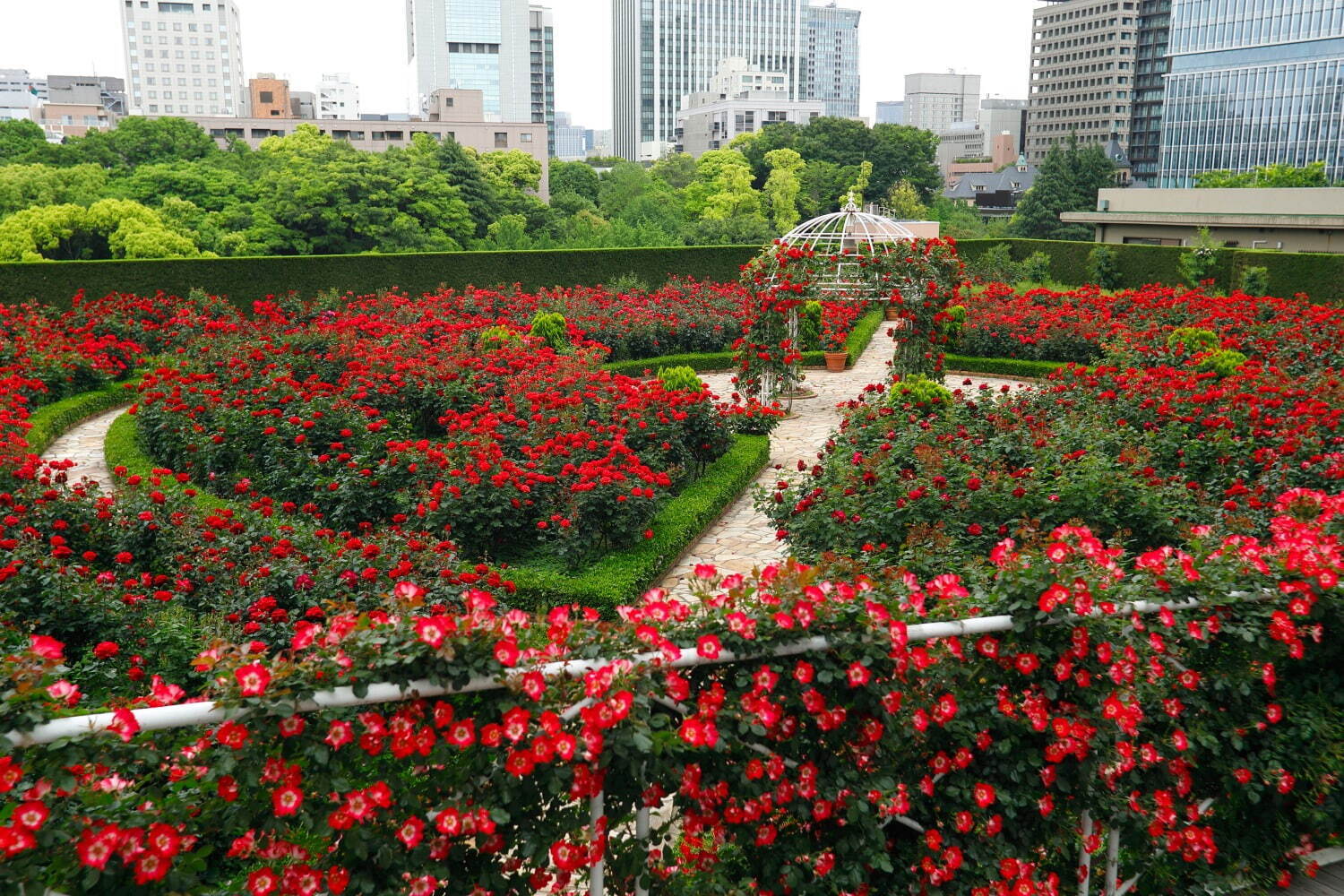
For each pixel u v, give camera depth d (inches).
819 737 107.8
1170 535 254.5
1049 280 1127.6
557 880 100.5
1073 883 123.4
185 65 5137.8
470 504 280.8
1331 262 869.8
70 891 81.6
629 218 2315.5
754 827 107.0
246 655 90.7
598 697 94.1
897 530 254.5
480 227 1781.5
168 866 82.7
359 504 292.2
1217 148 3041.3
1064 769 116.6
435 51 5590.6
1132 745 121.0
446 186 1578.5
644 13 7066.9
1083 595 111.9
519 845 95.6
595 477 289.1
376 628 91.6
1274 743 125.6
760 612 102.8
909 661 107.9
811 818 108.4
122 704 95.9
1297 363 496.4
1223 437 319.6
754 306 529.3
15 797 79.0
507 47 5664.4
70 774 79.7
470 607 97.4
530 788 96.0
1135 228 1348.4
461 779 93.4
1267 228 1191.6
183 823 87.1
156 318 671.1
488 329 578.9
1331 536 141.1
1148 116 4741.6
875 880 115.2
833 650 105.7
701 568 112.7
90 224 1341.0
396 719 90.6
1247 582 125.5
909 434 329.4
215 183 1561.3
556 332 616.4
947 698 110.4
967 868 113.9
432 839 93.5
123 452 395.9
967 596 116.3
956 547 241.1
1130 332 592.1
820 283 543.5
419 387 421.7
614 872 103.1
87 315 628.4
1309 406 349.4
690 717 100.3
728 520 360.8
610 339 655.1
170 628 201.9
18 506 257.8
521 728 90.0
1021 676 117.3
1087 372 429.1
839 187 2677.2
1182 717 125.3
